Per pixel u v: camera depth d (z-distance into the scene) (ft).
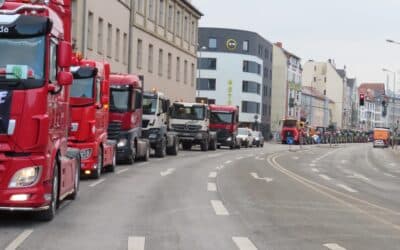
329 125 478.18
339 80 550.77
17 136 33.06
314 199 54.49
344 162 136.15
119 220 38.47
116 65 149.59
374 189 69.92
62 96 38.93
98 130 62.59
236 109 180.04
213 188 59.72
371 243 33.53
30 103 33.24
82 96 59.72
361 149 252.21
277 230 36.70
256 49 375.45
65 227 35.29
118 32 151.12
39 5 35.24
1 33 33.35
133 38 161.68
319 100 505.25
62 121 39.27
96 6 131.23
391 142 348.79
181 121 143.74
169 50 196.65
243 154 144.05
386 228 39.11
